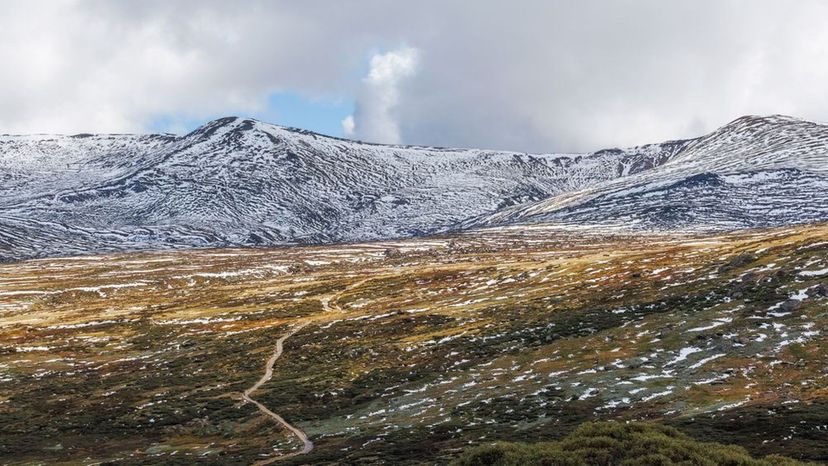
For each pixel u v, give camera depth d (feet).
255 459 199.93
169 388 315.37
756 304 259.80
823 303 239.91
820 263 283.38
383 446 187.11
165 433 250.57
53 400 306.14
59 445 243.60
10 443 247.09
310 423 241.96
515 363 268.21
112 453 231.09
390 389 268.62
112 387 325.01
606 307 327.06
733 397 181.98
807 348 207.92
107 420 271.28
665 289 333.83
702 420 161.58
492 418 204.03
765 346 217.56
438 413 222.07
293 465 178.91
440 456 163.43
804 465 105.91
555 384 226.79
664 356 232.32
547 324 319.06
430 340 337.93
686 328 255.29
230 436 241.55
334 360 334.65
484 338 319.47
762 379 192.95
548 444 121.08
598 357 248.73
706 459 106.32
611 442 115.85
